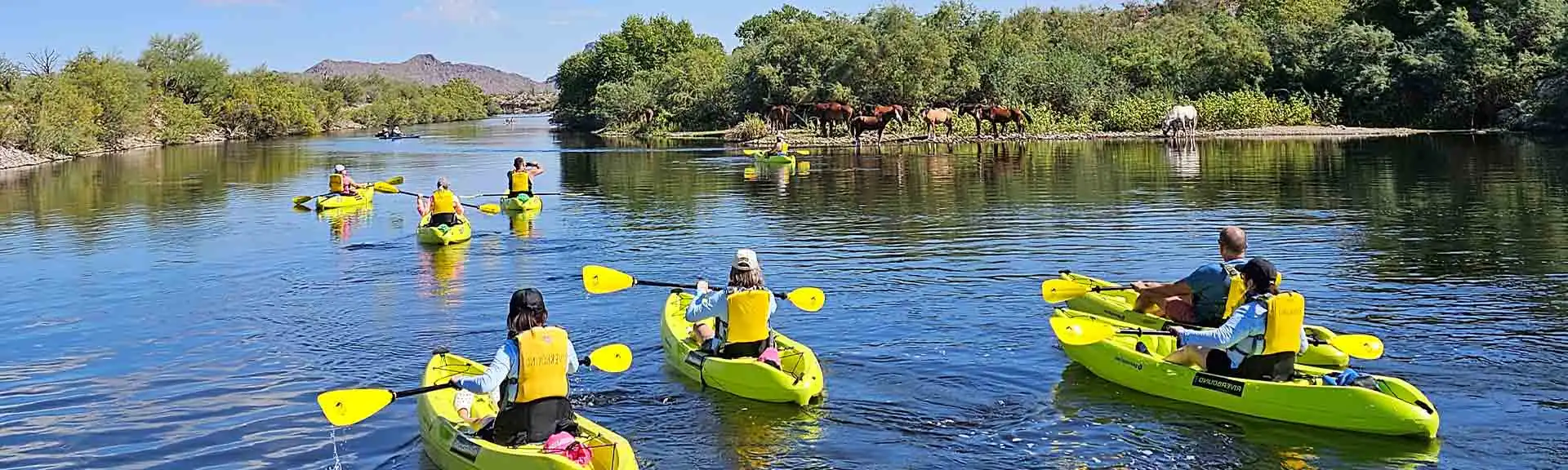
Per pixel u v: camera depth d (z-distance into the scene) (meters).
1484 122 52.44
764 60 62.31
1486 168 28.17
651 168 34.94
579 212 22.09
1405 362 9.58
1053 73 57.72
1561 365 9.38
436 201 18.06
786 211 21.56
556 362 6.95
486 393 7.36
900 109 50.91
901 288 13.30
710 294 9.38
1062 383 9.27
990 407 8.68
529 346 6.86
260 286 14.18
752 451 7.80
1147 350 9.42
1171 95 57.22
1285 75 58.09
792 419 8.43
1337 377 8.14
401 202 24.58
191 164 41.91
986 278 13.86
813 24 61.97
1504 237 16.22
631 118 72.12
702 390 9.13
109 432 8.43
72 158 47.62
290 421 8.57
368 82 130.62
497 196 27.34
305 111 80.75
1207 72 58.81
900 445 7.91
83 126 51.16
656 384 9.30
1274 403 8.06
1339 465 7.35
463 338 11.21
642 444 7.96
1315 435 7.82
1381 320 11.16
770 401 8.76
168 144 63.50
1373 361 9.65
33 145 45.62
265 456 7.84
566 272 14.84
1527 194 21.81
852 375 9.55
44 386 9.68
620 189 27.23
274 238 18.66
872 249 16.45
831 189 26.06
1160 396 8.80
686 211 22.11
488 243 17.69
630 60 91.56
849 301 12.56
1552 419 8.10
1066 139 48.75
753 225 19.52
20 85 52.19
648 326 11.43
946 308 12.09
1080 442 7.89
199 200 26.14
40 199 27.09
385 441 8.08
